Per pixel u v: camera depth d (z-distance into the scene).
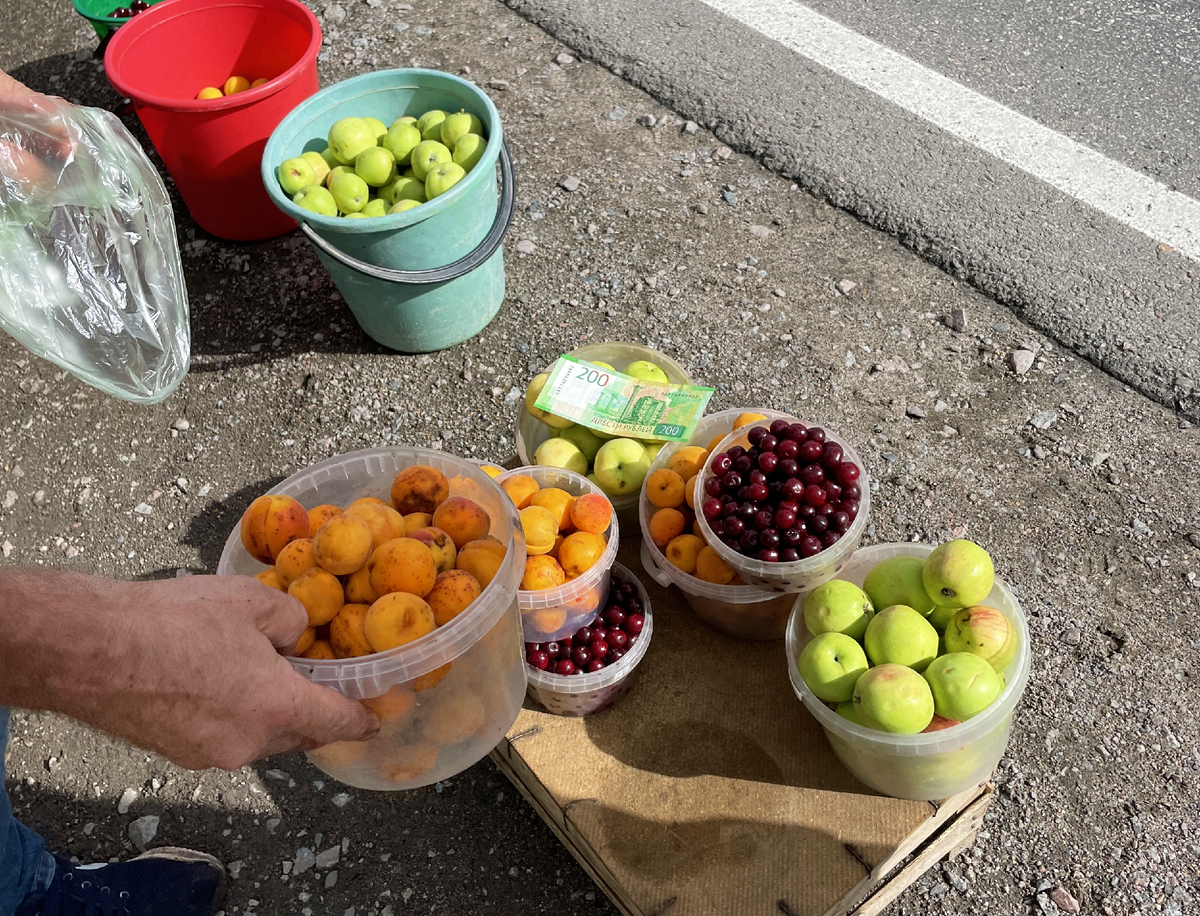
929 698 1.63
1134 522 2.48
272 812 2.26
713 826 1.84
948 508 2.56
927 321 2.98
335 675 1.38
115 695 1.08
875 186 3.32
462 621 1.44
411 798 2.26
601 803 1.90
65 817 2.30
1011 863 2.02
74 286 2.20
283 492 1.83
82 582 1.11
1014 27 3.87
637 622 2.00
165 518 2.84
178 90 3.47
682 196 3.44
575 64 4.00
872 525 2.55
